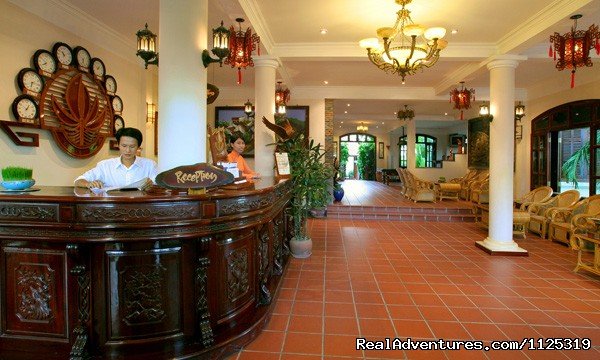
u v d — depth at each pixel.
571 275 4.46
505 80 5.40
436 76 7.70
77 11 4.27
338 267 4.74
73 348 2.28
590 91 7.15
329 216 8.63
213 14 4.33
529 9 4.22
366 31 4.93
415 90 8.94
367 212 8.57
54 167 4.07
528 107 9.07
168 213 2.29
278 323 3.14
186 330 2.51
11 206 2.24
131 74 5.61
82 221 2.19
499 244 5.43
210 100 3.75
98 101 4.69
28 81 3.66
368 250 5.62
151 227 2.24
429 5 4.12
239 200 2.68
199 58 2.98
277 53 5.46
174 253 2.45
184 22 2.91
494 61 5.43
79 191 2.66
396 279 4.29
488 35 5.09
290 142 5.31
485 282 4.20
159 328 2.43
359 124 16.94
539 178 8.68
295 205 5.22
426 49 4.30
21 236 2.25
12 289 2.39
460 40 5.30
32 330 2.39
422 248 5.76
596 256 4.34
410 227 7.53
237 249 2.85
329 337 2.89
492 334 2.96
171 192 2.57
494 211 5.53
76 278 2.32
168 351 2.42
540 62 6.54
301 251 5.17
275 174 5.14
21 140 3.63
